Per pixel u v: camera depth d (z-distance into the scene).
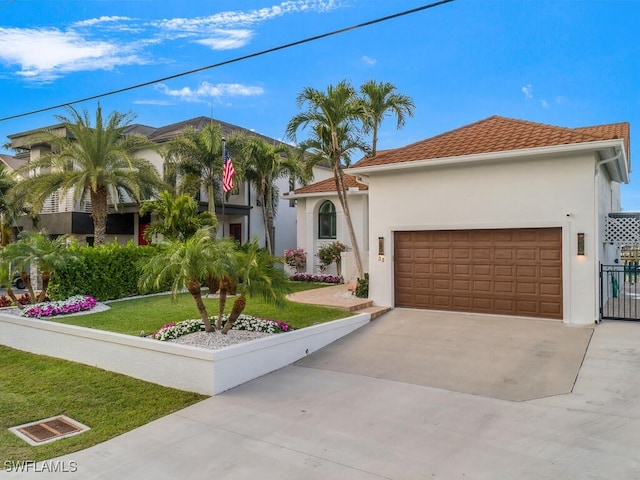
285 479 4.64
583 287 10.30
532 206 10.87
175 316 11.17
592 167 10.23
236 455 5.22
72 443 5.70
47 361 9.66
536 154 10.50
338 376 7.97
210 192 21.19
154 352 8.00
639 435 5.30
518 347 8.86
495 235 11.49
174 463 5.10
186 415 6.50
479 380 7.38
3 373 9.01
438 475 4.59
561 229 10.63
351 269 18.39
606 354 8.20
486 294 11.61
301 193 20.25
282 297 8.64
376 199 13.12
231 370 7.55
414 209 12.48
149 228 16.55
